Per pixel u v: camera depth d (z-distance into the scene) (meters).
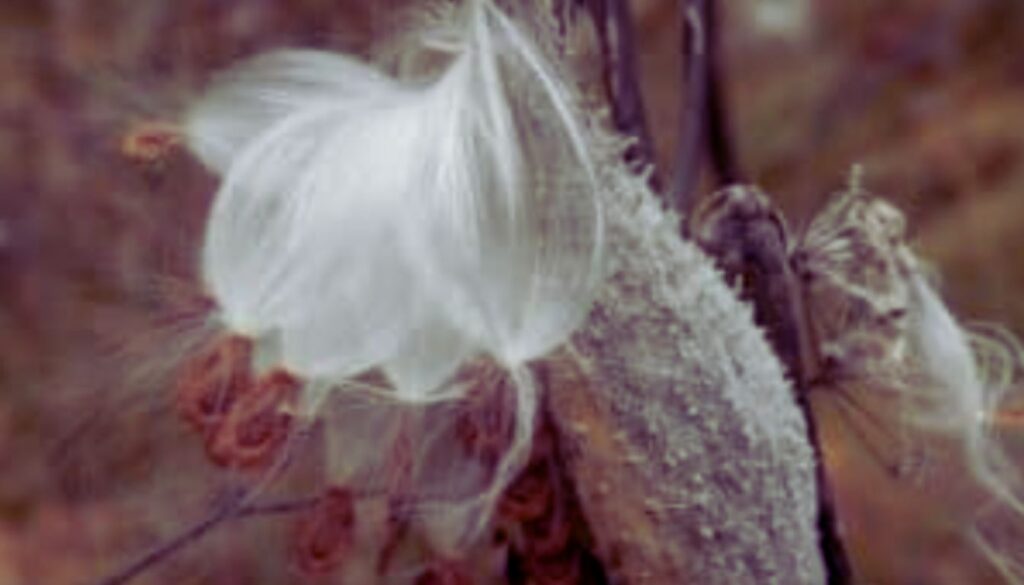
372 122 0.23
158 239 0.26
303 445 0.25
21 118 0.70
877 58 0.86
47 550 0.65
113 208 0.35
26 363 0.69
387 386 0.24
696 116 0.30
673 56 0.68
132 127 0.26
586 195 0.23
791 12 0.84
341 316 0.23
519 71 0.24
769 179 0.81
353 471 0.25
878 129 0.85
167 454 0.26
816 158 0.82
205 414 0.24
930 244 0.83
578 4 0.26
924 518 0.59
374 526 0.25
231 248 0.23
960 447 0.30
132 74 0.27
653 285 0.24
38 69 0.70
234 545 0.28
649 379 0.24
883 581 0.58
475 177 0.23
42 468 0.67
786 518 0.25
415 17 0.25
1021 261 0.83
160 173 0.26
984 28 0.90
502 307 0.23
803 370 0.28
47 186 0.68
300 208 0.23
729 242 0.28
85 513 0.57
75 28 0.68
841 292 0.29
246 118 0.25
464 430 0.25
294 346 0.23
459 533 0.25
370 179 0.23
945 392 0.29
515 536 0.25
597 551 0.25
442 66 0.25
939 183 0.85
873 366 0.29
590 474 0.24
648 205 0.25
